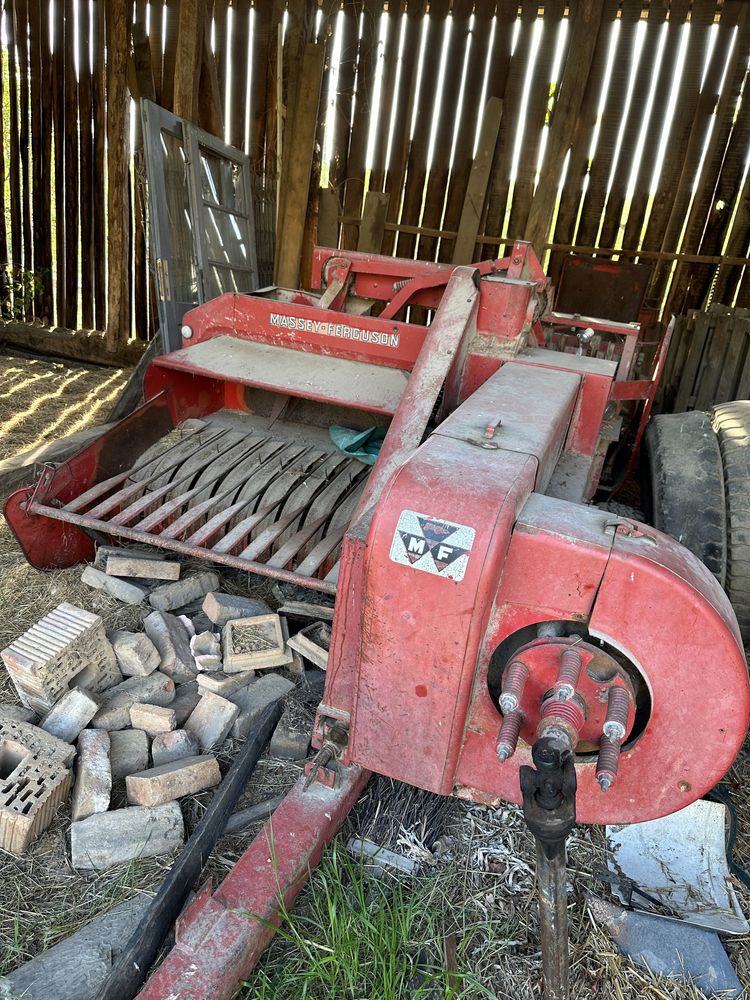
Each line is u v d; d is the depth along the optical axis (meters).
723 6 5.51
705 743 1.50
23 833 1.95
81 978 1.65
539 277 3.00
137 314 7.07
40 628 2.37
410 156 6.35
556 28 5.79
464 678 1.50
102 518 3.20
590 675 1.48
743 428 3.02
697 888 2.03
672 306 6.26
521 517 1.49
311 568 2.58
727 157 5.83
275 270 6.36
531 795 1.22
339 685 1.84
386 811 2.12
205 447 3.45
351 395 3.00
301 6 5.88
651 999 1.72
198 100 6.07
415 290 3.59
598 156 6.01
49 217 7.16
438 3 5.92
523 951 1.80
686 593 1.40
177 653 2.62
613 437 3.11
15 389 6.06
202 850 1.91
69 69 6.61
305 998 1.62
